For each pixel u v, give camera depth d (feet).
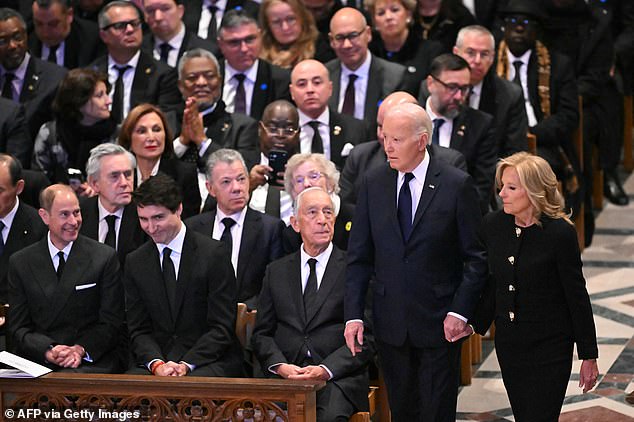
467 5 84.99
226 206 58.49
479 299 47.57
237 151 63.87
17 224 59.36
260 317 53.42
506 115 70.64
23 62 74.90
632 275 74.23
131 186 59.67
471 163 66.18
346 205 59.16
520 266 44.93
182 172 63.21
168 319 53.06
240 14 74.54
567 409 56.59
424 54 77.41
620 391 58.34
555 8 82.38
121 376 46.26
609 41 82.99
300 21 78.84
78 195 63.72
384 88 74.18
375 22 77.97
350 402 50.90
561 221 44.55
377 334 49.49
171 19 78.48
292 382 44.39
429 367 48.91
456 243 48.52
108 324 54.08
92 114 67.31
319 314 52.44
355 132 69.00
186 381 45.14
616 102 85.30
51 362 52.95
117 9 74.64
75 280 54.03
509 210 44.73
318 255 53.11
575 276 44.47
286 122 64.75
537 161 44.50
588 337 44.70
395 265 48.44
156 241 53.26
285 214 62.59
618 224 83.25
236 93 74.95
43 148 68.23
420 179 48.44
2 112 70.33
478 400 58.65
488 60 70.33
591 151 81.00
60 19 79.30
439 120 66.08
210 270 52.90
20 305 54.24
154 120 62.80
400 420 50.21
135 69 75.36
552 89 76.95
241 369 53.01
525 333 45.37
